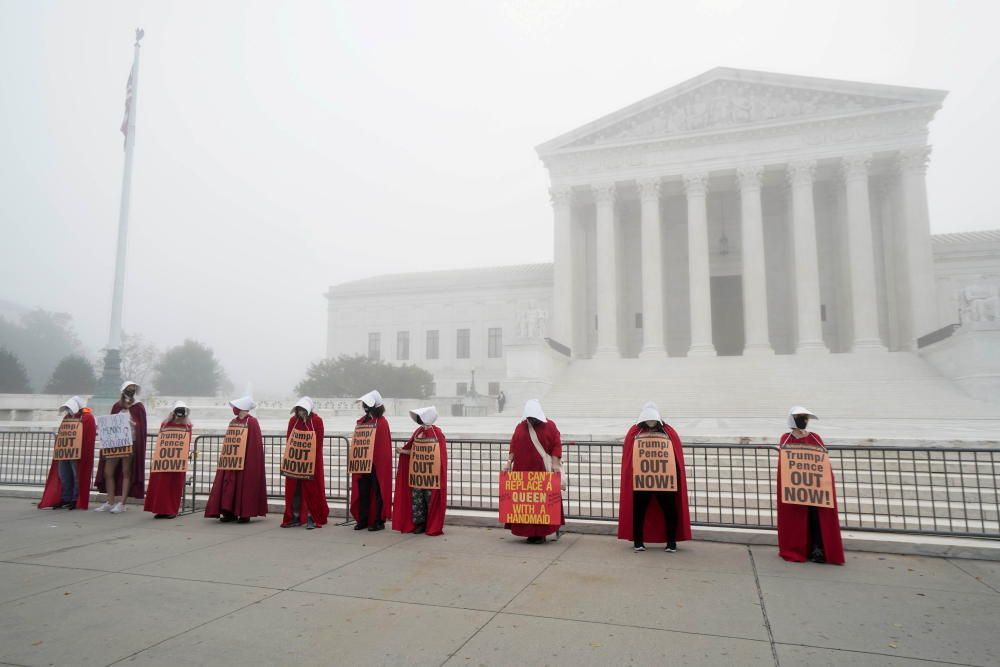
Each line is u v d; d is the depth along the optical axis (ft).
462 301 245.04
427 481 31.45
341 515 36.22
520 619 19.01
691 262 147.95
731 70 148.15
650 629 18.15
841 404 100.17
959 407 94.53
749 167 146.20
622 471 28.66
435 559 26.35
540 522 29.04
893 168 146.92
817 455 26.11
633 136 155.63
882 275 154.51
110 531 32.07
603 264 153.17
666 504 27.68
